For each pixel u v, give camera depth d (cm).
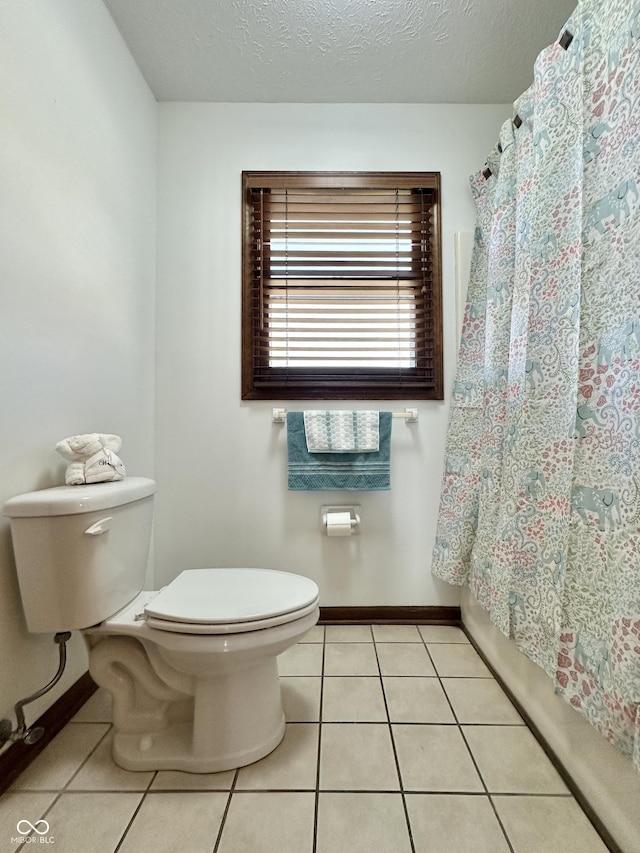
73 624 93
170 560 171
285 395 172
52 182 107
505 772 97
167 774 96
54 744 106
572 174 99
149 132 166
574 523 94
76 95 117
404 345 175
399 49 148
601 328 89
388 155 174
